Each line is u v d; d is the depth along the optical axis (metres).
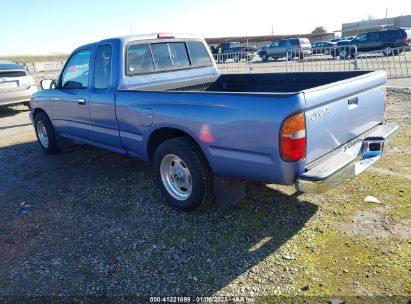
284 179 3.07
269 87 5.16
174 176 4.09
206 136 3.48
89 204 4.48
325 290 2.79
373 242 3.31
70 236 3.78
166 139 4.31
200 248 3.41
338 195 4.20
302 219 3.76
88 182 5.20
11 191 5.08
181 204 4.01
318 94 3.01
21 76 11.08
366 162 3.56
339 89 3.24
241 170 3.34
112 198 4.61
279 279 2.94
